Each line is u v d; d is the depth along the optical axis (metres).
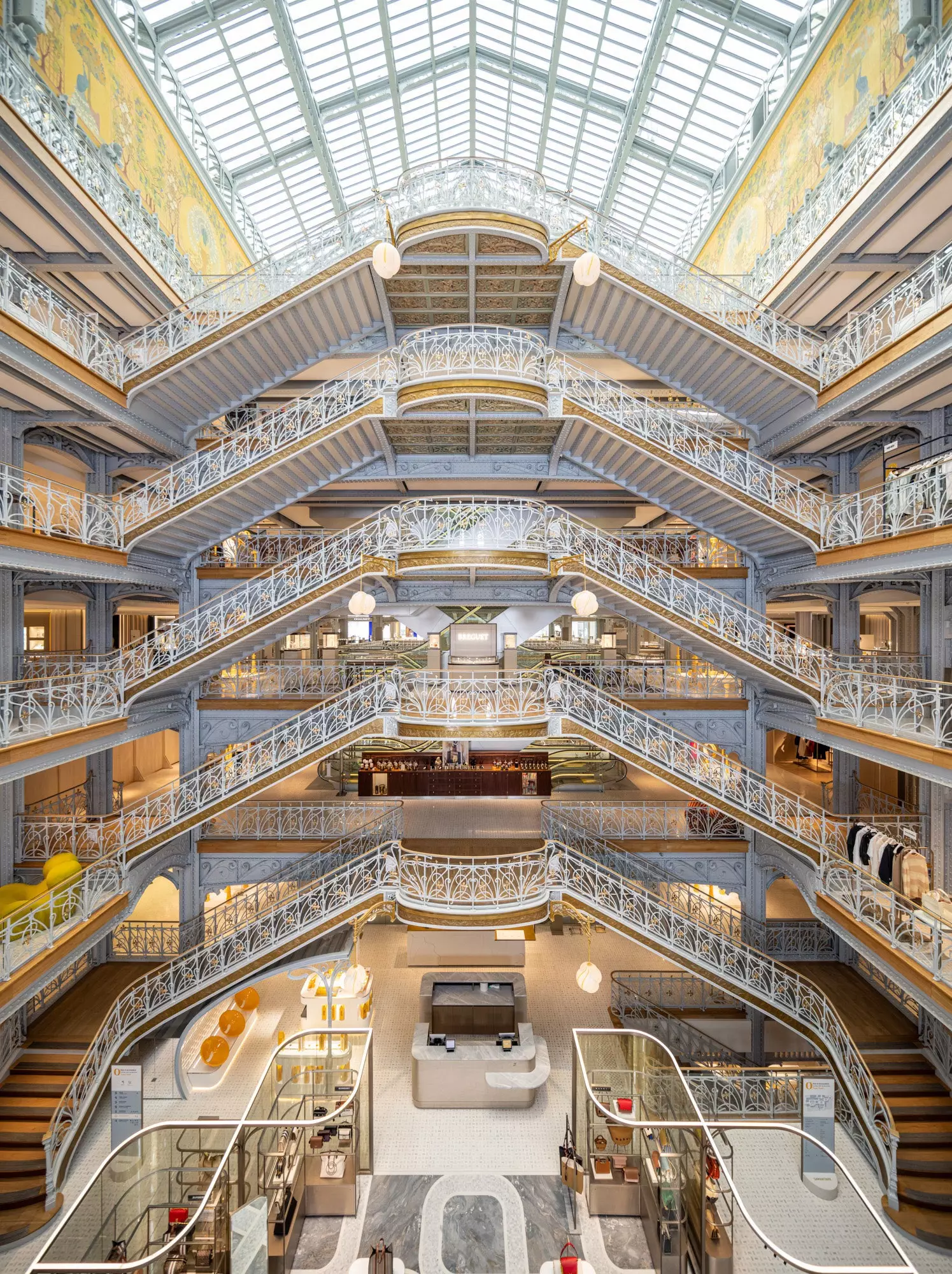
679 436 14.41
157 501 13.59
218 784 14.76
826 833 14.52
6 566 9.95
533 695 14.69
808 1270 7.54
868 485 16.72
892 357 10.89
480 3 17.97
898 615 18.83
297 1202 10.38
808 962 16.62
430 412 14.14
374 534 14.86
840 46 13.62
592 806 18.11
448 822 18.72
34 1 10.43
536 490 19.47
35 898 11.61
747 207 18.06
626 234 13.75
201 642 13.85
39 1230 10.66
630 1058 13.46
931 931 10.44
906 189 10.46
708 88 17.78
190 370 13.61
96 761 16.48
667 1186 9.79
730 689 18.08
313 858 16.98
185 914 16.80
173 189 16.20
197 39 15.87
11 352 9.70
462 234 12.99
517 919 14.07
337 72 18.28
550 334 15.84
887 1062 13.29
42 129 10.38
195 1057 15.08
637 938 14.65
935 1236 10.48
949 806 12.93
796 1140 12.50
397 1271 9.45
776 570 15.91
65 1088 12.62
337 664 18.58
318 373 17.61
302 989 16.11
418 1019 16.48
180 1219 9.59
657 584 14.36
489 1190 11.34
